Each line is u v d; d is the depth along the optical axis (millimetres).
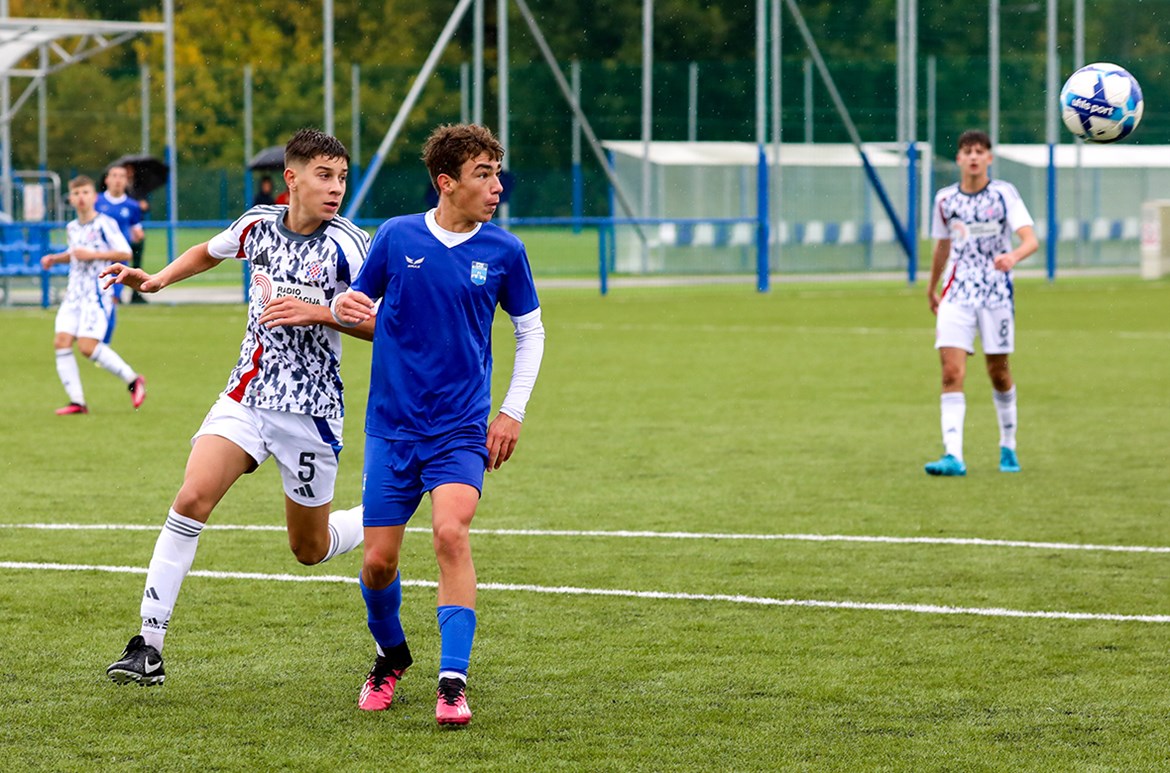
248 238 16641
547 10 137250
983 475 30562
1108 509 26938
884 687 16391
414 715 15500
